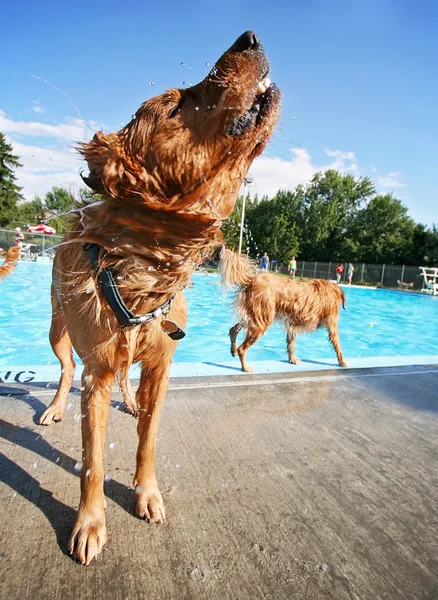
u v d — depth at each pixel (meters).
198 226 0.70
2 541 0.74
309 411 1.44
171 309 0.86
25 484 0.91
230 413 1.38
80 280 0.78
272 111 0.72
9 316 3.54
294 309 2.32
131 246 0.70
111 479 0.96
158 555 0.73
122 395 1.36
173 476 0.98
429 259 17.72
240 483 0.97
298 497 0.93
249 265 2.43
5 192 15.70
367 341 3.83
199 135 0.67
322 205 20.91
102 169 0.68
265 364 2.09
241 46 0.68
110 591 0.65
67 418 1.26
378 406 1.53
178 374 1.79
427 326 4.97
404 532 0.83
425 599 0.67
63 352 1.24
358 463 1.10
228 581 0.68
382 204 20.52
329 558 0.75
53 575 0.67
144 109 0.68
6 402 1.34
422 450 1.19
